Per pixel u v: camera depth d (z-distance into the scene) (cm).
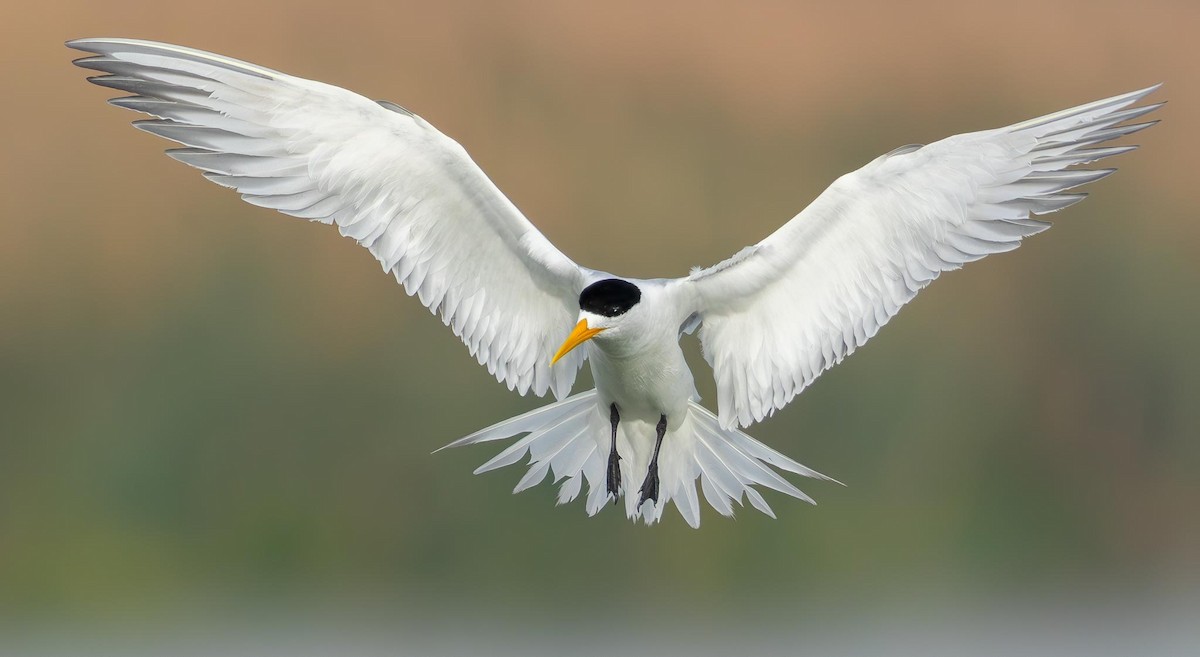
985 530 1655
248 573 1541
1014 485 1694
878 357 1686
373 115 907
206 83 903
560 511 1559
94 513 1551
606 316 919
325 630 1527
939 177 928
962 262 945
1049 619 1617
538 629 1534
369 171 915
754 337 978
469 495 1559
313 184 917
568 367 991
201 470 1573
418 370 1603
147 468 1566
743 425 994
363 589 1538
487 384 1592
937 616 1594
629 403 986
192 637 1514
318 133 910
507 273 956
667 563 1559
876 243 941
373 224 927
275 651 1498
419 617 1525
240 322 1627
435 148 910
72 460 1566
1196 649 1555
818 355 966
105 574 1527
